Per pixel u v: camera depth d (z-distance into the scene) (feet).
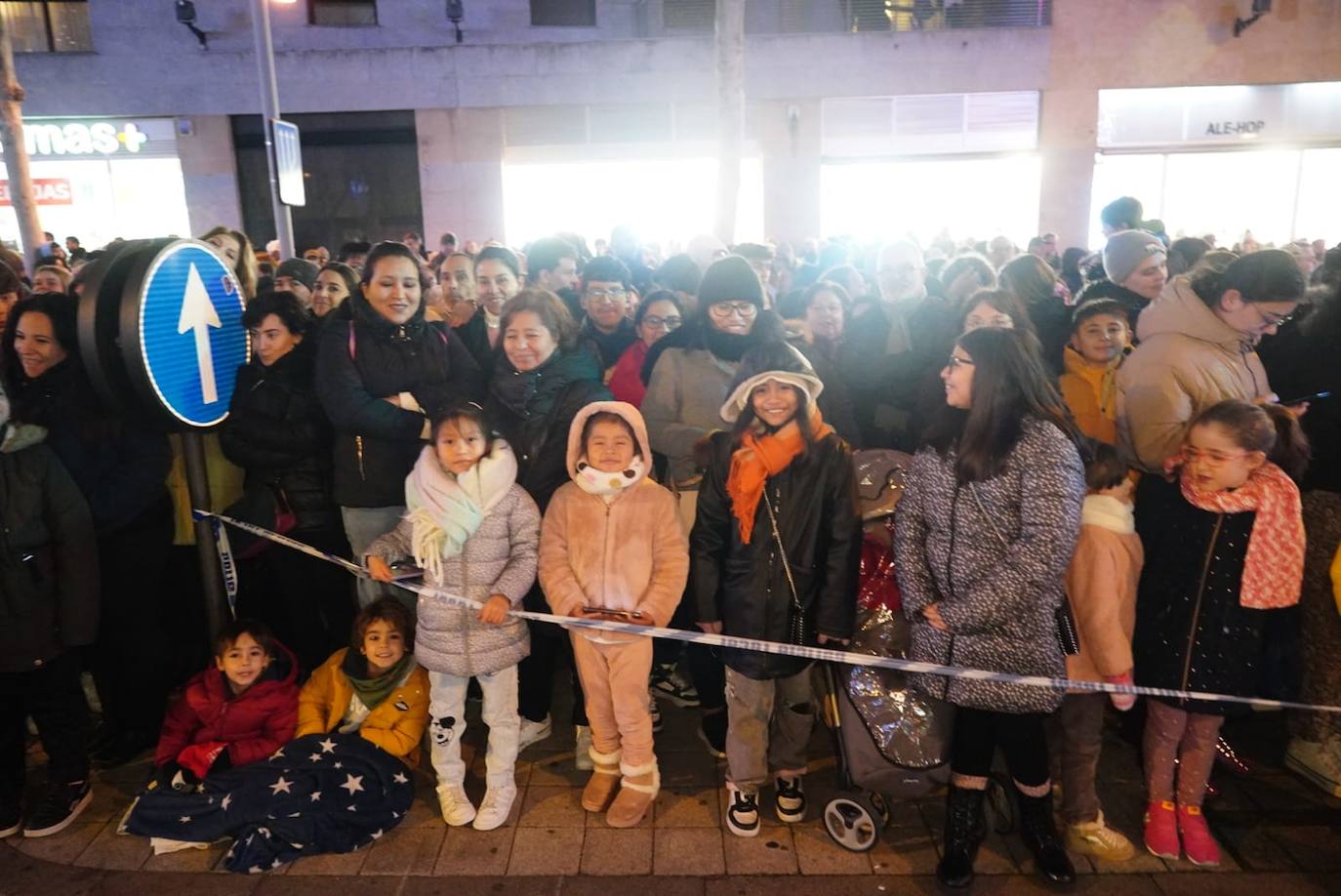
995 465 8.39
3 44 33.32
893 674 9.59
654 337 13.75
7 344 10.75
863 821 9.53
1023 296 14.05
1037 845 9.09
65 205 50.21
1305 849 9.52
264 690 10.59
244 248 16.16
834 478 9.43
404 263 11.12
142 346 9.20
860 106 50.83
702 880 9.19
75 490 10.07
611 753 10.43
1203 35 49.57
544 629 11.05
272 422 11.49
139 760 11.51
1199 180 51.90
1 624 9.68
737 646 9.30
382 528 11.52
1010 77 50.21
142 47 48.52
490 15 50.19
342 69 49.49
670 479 11.82
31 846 9.89
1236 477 8.85
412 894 9.05
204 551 11.19
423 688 10.93
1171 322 10.18
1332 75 49.93
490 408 11.53
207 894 9.09
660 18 50.98
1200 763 9.41
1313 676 10.41
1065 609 8.97
